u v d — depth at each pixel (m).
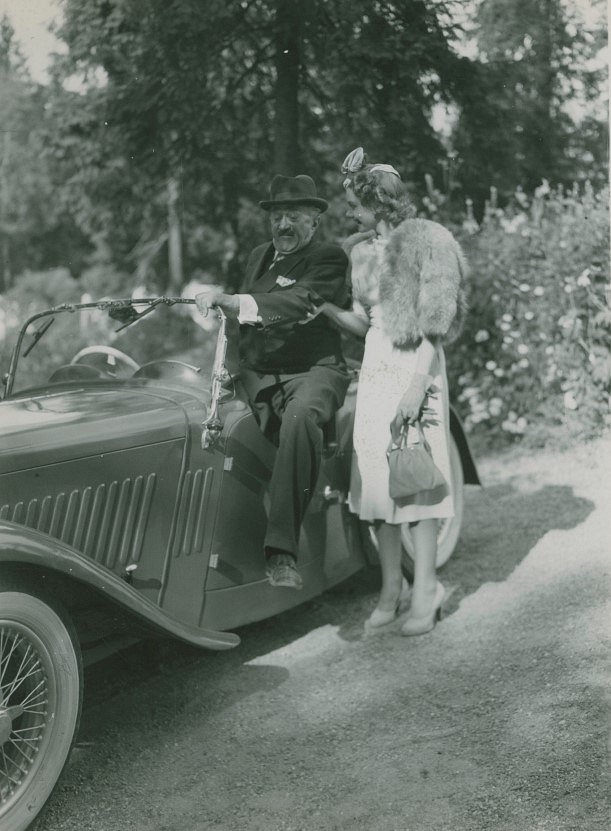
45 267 14.57
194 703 3.06
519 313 5.92
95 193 10.05
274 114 6.69
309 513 3.41
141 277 12.30
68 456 2.67
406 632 3.42
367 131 6.54
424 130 6.54
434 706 2.89
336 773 2.56
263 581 3.27
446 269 3.15
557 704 2.77
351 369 3.92
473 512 4.83
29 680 2.33
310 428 3.10
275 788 2.51
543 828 2.21
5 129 10.37
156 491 2.91
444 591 3.51
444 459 3.31
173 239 10.41
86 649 2.90
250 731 2.84
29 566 2.33
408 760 2.59
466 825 2.26
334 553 3.57
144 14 7.10
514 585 3.77
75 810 2.45
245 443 3.17
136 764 2.69
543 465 5.47
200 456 3.03
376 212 3.28
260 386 3.29
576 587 3.62
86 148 9.41
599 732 2.58
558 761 2.48
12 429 2.65
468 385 6.15
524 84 6.55
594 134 6.69
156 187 9.24
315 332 3.34
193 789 2.53
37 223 13.92
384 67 6.24
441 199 6.51
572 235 5.83
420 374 3.21
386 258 3.22
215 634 2.85
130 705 3.08
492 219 6.32
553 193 6.19
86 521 2.73
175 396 3.14
